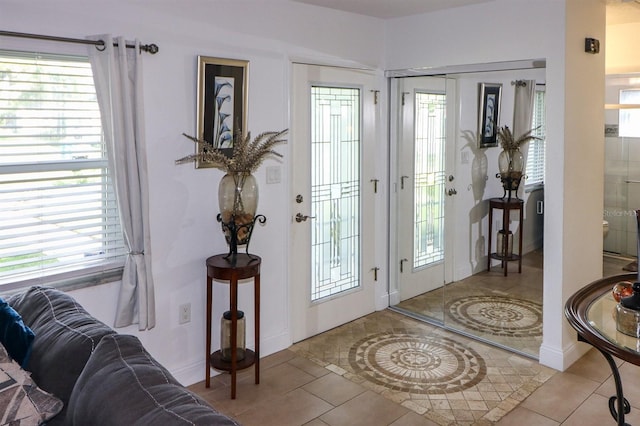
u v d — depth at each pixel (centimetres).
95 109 283
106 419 139
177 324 327
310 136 388
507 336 387
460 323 416
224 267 305
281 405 308
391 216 457
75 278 281
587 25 344
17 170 261
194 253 330
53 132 271
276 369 354
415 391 324
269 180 363
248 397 318
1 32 244
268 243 369
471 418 293
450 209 416
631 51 522
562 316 343
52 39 258
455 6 377
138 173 289
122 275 296
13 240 264
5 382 176
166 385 148
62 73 270
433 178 424
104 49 274
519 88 359
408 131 438
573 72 333
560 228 337
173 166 313
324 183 403
